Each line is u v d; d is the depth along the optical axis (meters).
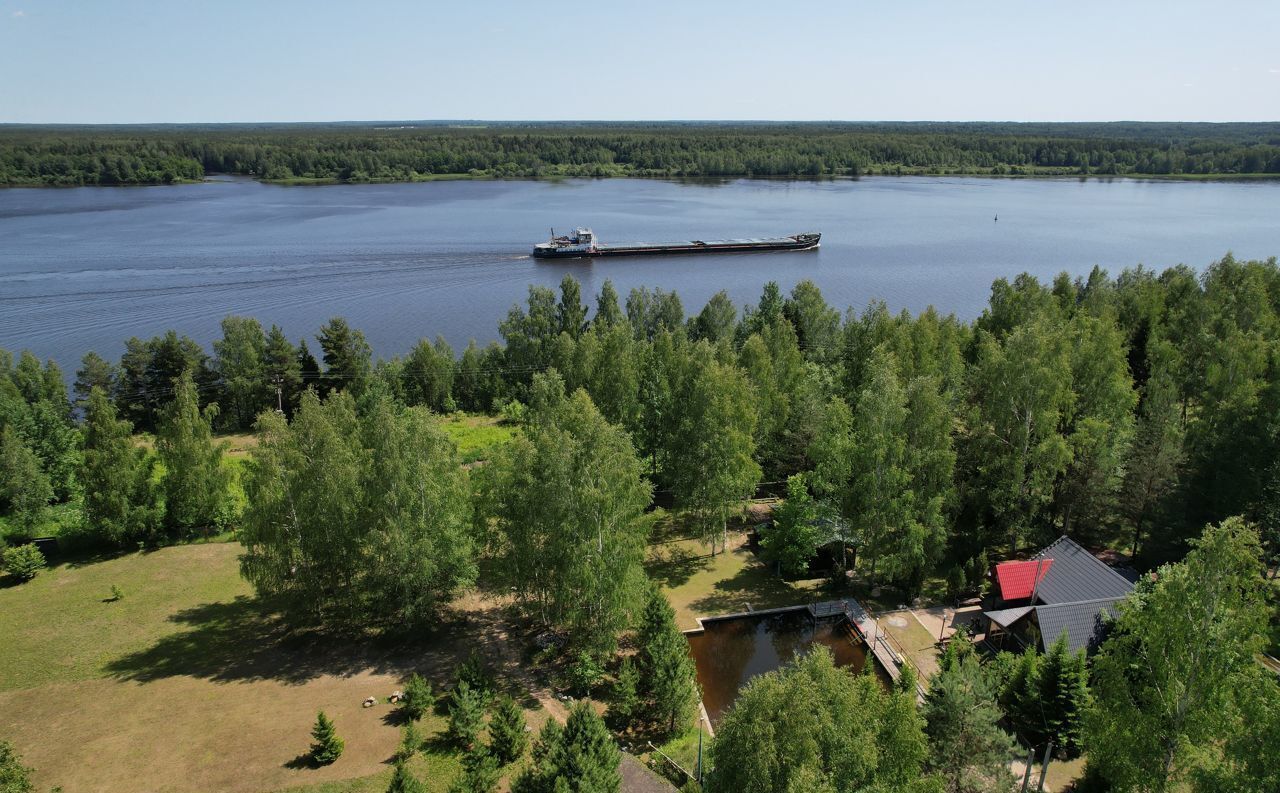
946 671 36.38
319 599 47.81
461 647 45.94
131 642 46.28
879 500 50.25
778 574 56.16
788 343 83.75
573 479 43.09
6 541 58.59
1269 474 49.19
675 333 105.94
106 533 57.75
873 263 182.12
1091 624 41.75
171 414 62.09
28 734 37.78
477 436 88.19
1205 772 26.08
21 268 163.50
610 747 32.47
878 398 50.25
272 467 44.78
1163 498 52.41
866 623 49.25
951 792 30.22
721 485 55.88
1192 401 75.12
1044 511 62.12
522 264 181.62
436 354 103.94
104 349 120.06
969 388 76.94
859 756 26.39
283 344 98.50
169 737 37.47
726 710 39.56
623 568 42.66
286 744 36.94
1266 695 26.33
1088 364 64.62
